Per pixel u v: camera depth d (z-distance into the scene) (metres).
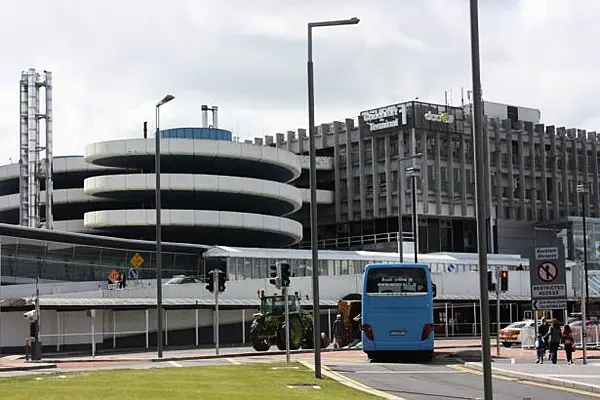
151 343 57.31
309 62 29.30
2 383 23.91
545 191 117.44
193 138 90.25
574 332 47.56
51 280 64.00
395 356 38.72
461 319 76.50
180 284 61.06
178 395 19.69
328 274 82.06
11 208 100.94
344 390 22.77
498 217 113.06
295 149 122.88
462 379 27.70
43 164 87.75
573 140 121.00
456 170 110.44
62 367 36.66
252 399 19.11
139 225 85.88
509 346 53.59
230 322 62.25
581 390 23.89
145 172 94.19
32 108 87.69
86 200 96.62
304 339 51.12
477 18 16.91
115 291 57.09
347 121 116.19
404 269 37.16
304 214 121.19
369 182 112.88
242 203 93.50
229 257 73.00
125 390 20.98
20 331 51.12
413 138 107.25
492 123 114.38
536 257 32.59
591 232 115.38
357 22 29.08
